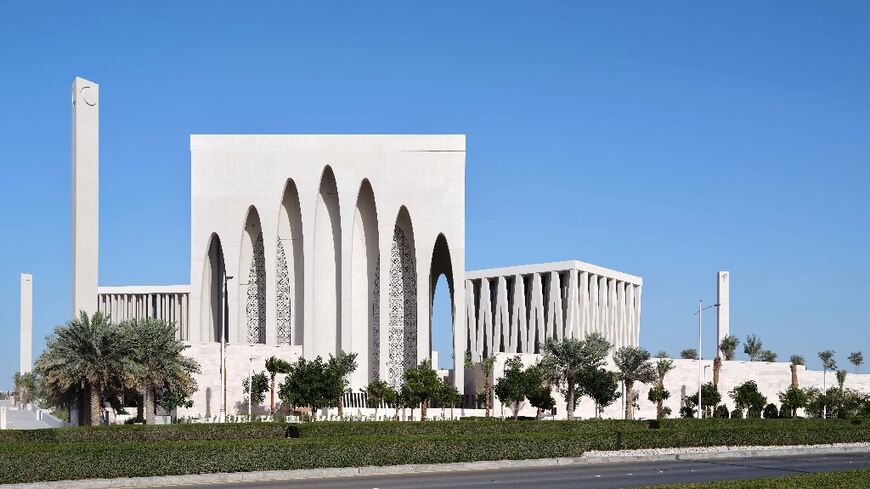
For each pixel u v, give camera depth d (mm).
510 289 120188
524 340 115812
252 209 86250
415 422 48188
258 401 71875
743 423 57219
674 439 44000
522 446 36625
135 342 50656
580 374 75625
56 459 27469
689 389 100375
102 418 59312
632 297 128375
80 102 51531
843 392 100250
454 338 85562
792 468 34844
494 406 84688
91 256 51344
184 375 54156
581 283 113375
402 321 86438
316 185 85000
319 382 67312
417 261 85188
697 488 22609
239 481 29391
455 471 33594
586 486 27188
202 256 84812
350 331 83188
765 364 105625
